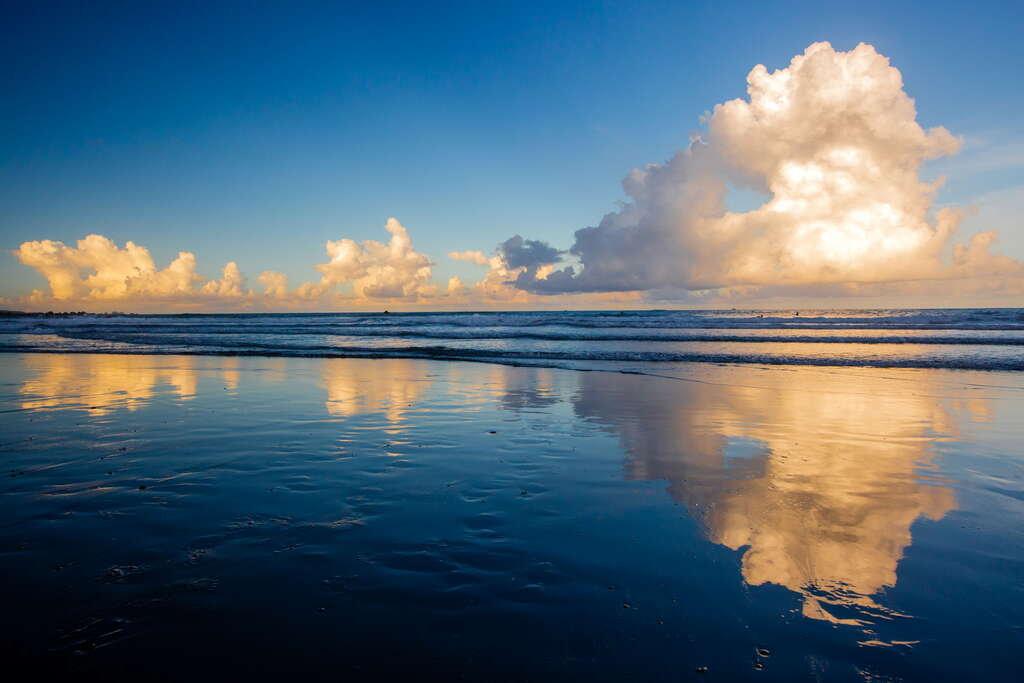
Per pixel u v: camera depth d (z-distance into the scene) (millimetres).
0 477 5090
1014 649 2508
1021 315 48250
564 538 3715
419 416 8336
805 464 5688
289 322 56500
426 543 3609
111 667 2305
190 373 13945
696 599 2928
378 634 2572
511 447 6387
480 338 29594
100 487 4781
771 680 2283
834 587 3080
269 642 2498
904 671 2359
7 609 2744
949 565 3367
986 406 9273
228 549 3486
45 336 30672
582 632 2607
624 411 8789
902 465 5652
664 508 4344
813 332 30188
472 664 2363
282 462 5676
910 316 52125
